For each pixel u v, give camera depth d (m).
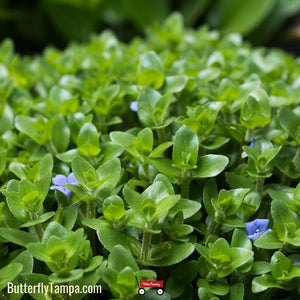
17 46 1.02
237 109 0.39
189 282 0.35
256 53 0.47
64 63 0.47
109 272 0.33
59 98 0.41
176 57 0.47
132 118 0.42
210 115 0.37
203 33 0.55
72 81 0.43
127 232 0.35
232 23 0.91
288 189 0.37
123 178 0.37
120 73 0.45
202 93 0.40
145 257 0.34
